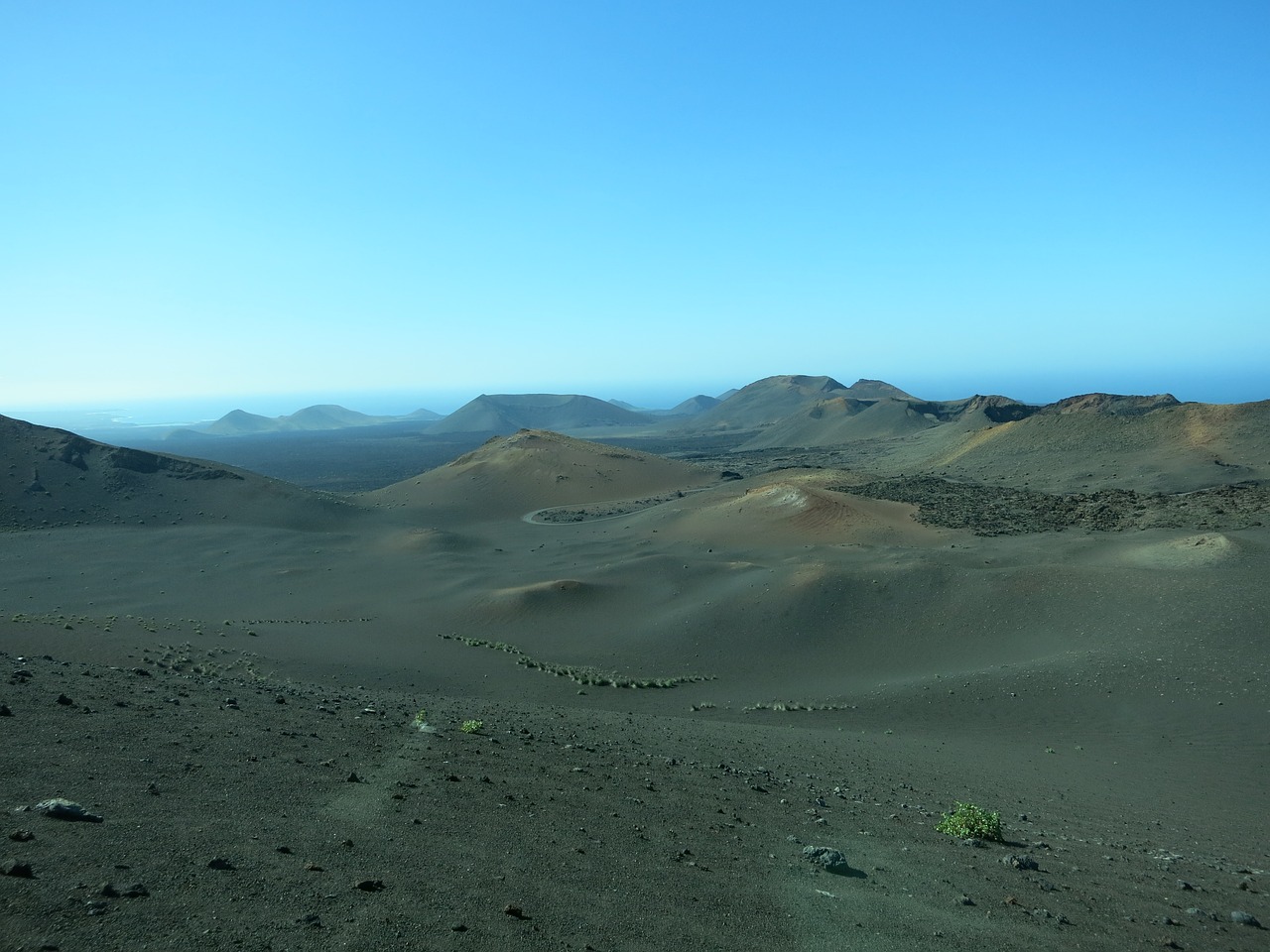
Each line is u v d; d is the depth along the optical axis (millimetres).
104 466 108000
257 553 85312
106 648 37562
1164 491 115250
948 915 9570
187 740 13266
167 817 8688
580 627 58438
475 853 9398
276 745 14078
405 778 12828
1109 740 31516
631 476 168625
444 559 85438
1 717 12555
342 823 9734
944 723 35344
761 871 10547
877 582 57344
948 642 49031
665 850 10906
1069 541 72000
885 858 12203
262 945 5961
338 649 48000
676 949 7465
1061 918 9953
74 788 9188
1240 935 10203
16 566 73438
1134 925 10070
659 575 69250
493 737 19250
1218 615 42938
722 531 94938
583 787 14477
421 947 6461
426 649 50781
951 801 18812
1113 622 45688
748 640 52875
